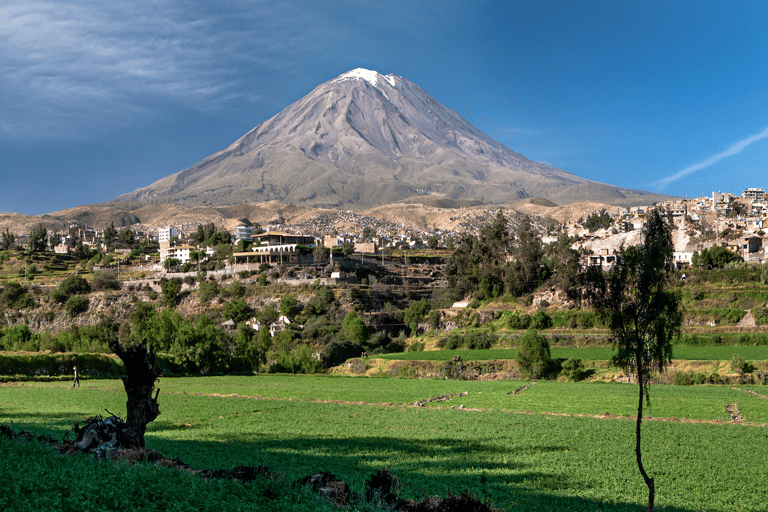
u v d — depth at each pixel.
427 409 74.12
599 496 34.19
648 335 26.25
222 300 197.88
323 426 58.78
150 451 24.23
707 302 141.88
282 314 179.50
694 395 86.38
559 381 111.62
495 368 123.00
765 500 34.25
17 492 15.87
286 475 22.94
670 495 35.00
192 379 114.56
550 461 43.59
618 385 101.75
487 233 198.25
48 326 197.25
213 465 35.66
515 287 172.75
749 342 120.94
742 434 56.38
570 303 156.88
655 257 25.97
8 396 75.06
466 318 168.88
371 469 38.59
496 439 52.81
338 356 143.00
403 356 139.38
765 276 147.00
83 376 105.88
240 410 70.06
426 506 21.36
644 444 51.19
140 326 156.12
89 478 18.05
